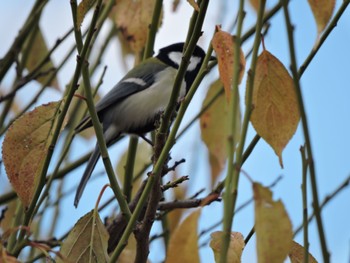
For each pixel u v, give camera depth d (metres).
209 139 7.43
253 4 7.43
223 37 4.91
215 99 7.46
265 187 4.17
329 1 5.06
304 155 4.57
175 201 7.30
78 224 5.68
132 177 8.12
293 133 4.98
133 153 8.12
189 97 5.22
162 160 5.16
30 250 8.12
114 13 8.99
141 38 7.96
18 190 5.50
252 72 4.34
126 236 5.02
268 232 4.16
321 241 4.13
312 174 4.20
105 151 5.62
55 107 5.60
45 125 5.56
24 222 5.56
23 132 5.52
